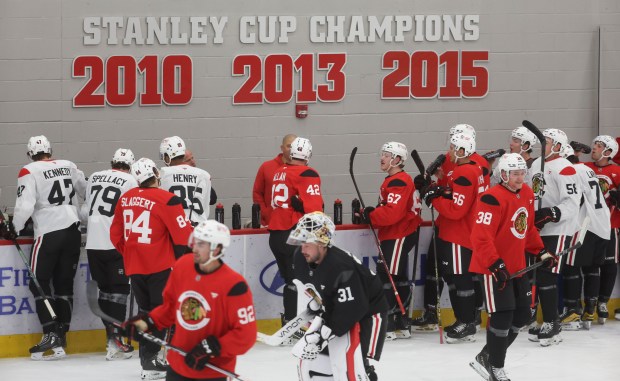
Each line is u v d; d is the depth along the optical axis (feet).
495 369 65.21
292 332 54.24
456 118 101.35
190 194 74.84
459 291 78.38
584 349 77.51
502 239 64.64
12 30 91.04
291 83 97.40
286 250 76.59
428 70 100.22
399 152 78.48
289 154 81.51
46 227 73.31
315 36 97.45
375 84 99.30
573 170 78.54
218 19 95.30
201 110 95.76
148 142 94.94
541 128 103.24
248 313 46.24
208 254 45.75
